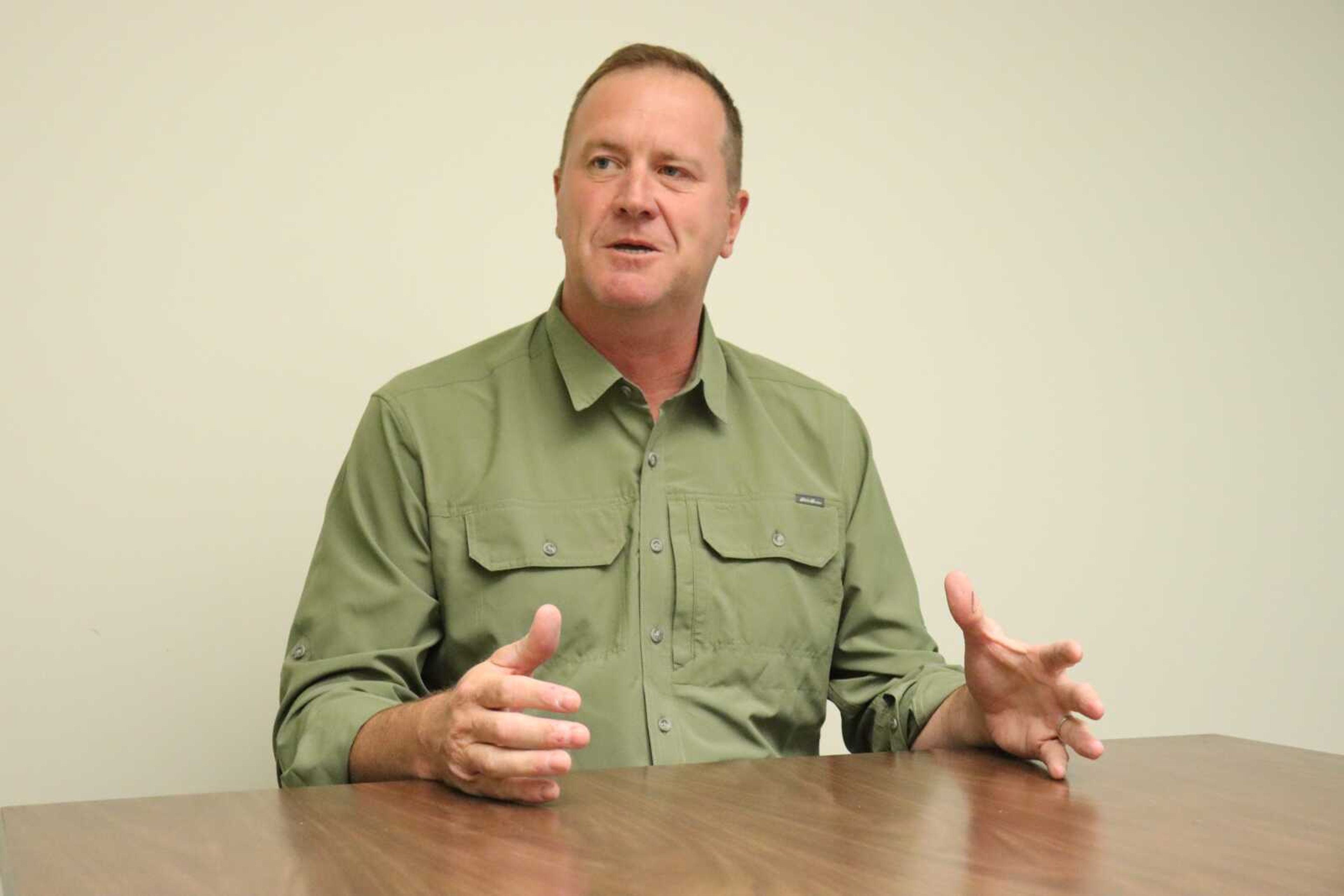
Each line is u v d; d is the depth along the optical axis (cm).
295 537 183
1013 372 234
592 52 206
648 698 141
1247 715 250
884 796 98
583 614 141
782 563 152
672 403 151
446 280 193
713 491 151
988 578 229
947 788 102
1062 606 235
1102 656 238
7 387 168
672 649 144
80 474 171
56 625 169
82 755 170
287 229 184
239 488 180
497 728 92
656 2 211
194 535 177
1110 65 246
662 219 145
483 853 77
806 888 69
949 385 228
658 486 149
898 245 226
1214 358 252
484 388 151
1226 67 257
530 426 148
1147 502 244
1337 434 263
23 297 169
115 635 172
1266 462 255
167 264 177
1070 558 236
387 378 189
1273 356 258
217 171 180
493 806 92
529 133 201
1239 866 78
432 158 193
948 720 133
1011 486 232
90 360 172
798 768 111
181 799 92
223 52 181
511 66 200
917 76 230
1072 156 242
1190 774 110
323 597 140
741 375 161
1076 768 113
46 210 171
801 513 155
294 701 132
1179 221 251
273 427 182
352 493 144
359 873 71
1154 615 243
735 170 157
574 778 104
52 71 172
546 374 151
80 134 173
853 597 159
